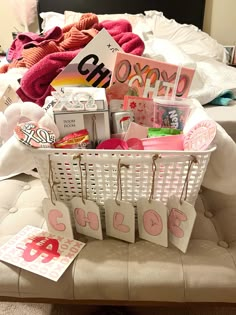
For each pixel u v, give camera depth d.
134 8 2.52
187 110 0.67
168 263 0.54
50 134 0.57
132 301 0.55
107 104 0.63
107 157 0.54
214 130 0.54
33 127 0.57
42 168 0.58
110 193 0.59
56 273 0.53
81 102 0.60
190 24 2.50
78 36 1.14
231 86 1.25
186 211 0.53
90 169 0.56
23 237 0.60
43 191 0.74
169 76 0.70
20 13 2.55
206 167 0.57
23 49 1.25
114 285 0.53
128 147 0.59
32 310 0.89
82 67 0.74
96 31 1.19
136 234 0.61
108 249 0.58
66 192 0.60
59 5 2.52
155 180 0.57
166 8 2.51
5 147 0.60
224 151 0.58
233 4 2.52
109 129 0.62
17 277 0.54
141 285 0.52
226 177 0.60
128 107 0.69
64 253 0.57
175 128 0.69
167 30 2.26
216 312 0.86
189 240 0.58
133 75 0.70
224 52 2.24
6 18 2.65
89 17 1.27
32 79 0.93
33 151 0.55
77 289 0.53
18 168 0.62
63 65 0.97
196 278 0.52
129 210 0.56
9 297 0.57
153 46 1.60
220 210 0.70
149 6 2.51
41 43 1.15
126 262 0.55
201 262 0.54
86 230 0.61
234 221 0.65
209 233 0.62
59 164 0.56
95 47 0.72
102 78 0.75
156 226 0.57
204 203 0.73
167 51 1.39
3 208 0.69
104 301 0.56
